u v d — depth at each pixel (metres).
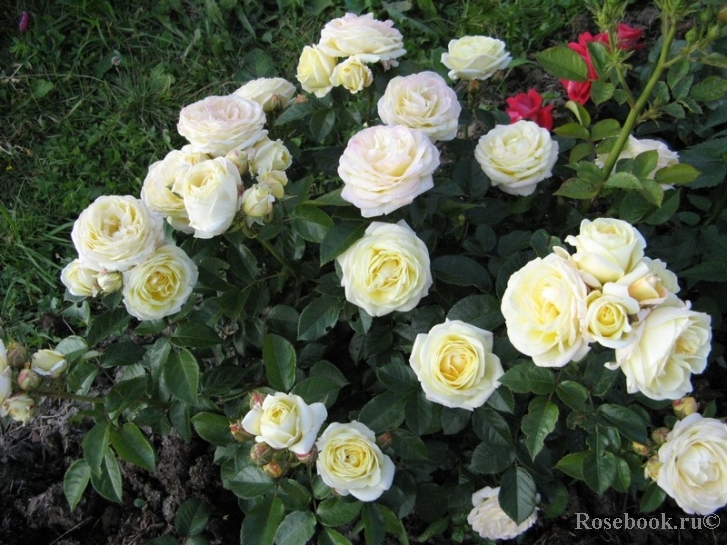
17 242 1.06
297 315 0.73
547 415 0.57
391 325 0.70
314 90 0.74
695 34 0.60
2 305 1.03
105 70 1.25
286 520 0.61
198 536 0.71
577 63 0.69
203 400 0.72
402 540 0.63
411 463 0.68
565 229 0.77
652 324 0.50
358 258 0.60
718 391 0.85
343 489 0.57
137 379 0.66
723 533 0.79
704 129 0.90
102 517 0.86
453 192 0.67
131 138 1.16
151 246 0.63
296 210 0.64
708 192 0.92
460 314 0.63
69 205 1.10
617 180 0.67
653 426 0.76
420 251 0.60
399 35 0.73
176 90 1.23
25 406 0.59
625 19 1.16
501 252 0.71
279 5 1.30
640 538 0.79
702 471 0.54
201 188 0.58
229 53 1.27
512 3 1.25
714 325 0.78
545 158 0.71
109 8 1.29
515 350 0.61
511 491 0.63
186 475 0.84
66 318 1.01
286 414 0.55
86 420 0.91
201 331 0.67
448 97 0.68
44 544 0.85
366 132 0.62
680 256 0.80
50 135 1.18
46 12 1.29
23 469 0.89
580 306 0.50
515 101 0.88
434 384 0.57
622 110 0.96
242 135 0.65
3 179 1.14
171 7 1.31
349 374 0.78
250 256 0.70
